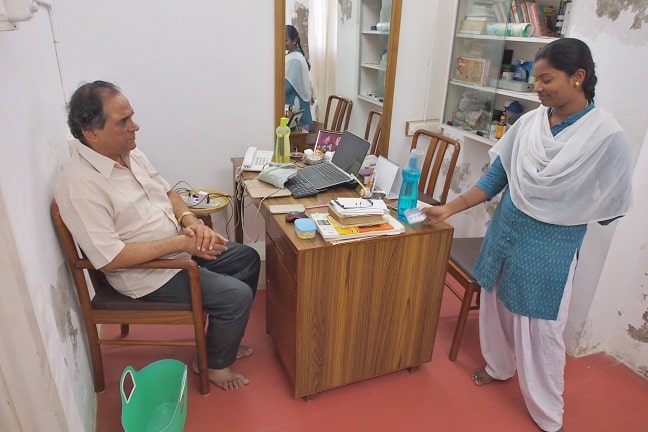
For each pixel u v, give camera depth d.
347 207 1.50
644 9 1.49
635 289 1.87
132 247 1.42
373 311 1.61
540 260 1.44
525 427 1.64
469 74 2.43
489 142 2.30
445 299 2.43
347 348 1.64
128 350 1.94
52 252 1.31
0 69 1.03
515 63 2.29
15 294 0.94
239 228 2.45
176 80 2.23
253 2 2.21
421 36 2.58
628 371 1.92
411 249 1.56
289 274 1.52
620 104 1.62
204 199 2.27
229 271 1.90
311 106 2.60
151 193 1.65
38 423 1.09
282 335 1.73
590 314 1.90
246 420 1.61
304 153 2.31
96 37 2.04
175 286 1.57
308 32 2.41
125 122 1.35
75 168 1.35
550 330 1.51
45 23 1.62
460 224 2.85
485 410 1.71
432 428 1.62
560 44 1.25
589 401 1.76
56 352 1.19
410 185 1.63
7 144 1.02
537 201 1.41
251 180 1.99
